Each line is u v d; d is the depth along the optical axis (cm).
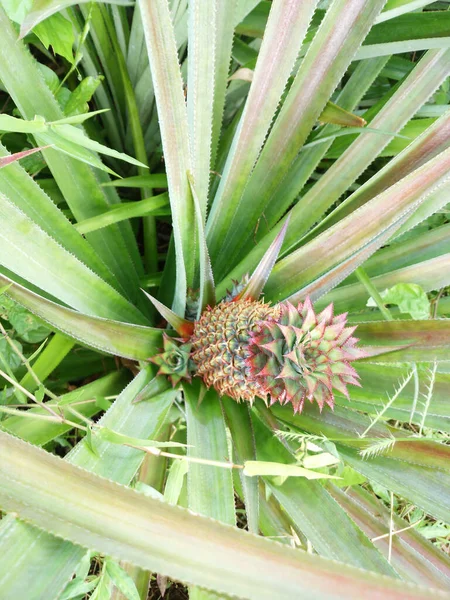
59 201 51
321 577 24
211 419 39
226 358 36
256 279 39
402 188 36
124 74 47
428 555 42
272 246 37
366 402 41
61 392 51
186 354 40
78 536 24
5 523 25
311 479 37
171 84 31
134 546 24
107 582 31
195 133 36
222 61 43
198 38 33
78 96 44
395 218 38
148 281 51
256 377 35
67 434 49
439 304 50
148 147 57
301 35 36
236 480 46
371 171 64
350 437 40
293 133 42
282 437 37
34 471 24
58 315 33
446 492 37
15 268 32
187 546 24
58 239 39
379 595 23
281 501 36
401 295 42
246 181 42
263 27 49
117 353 38
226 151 53
